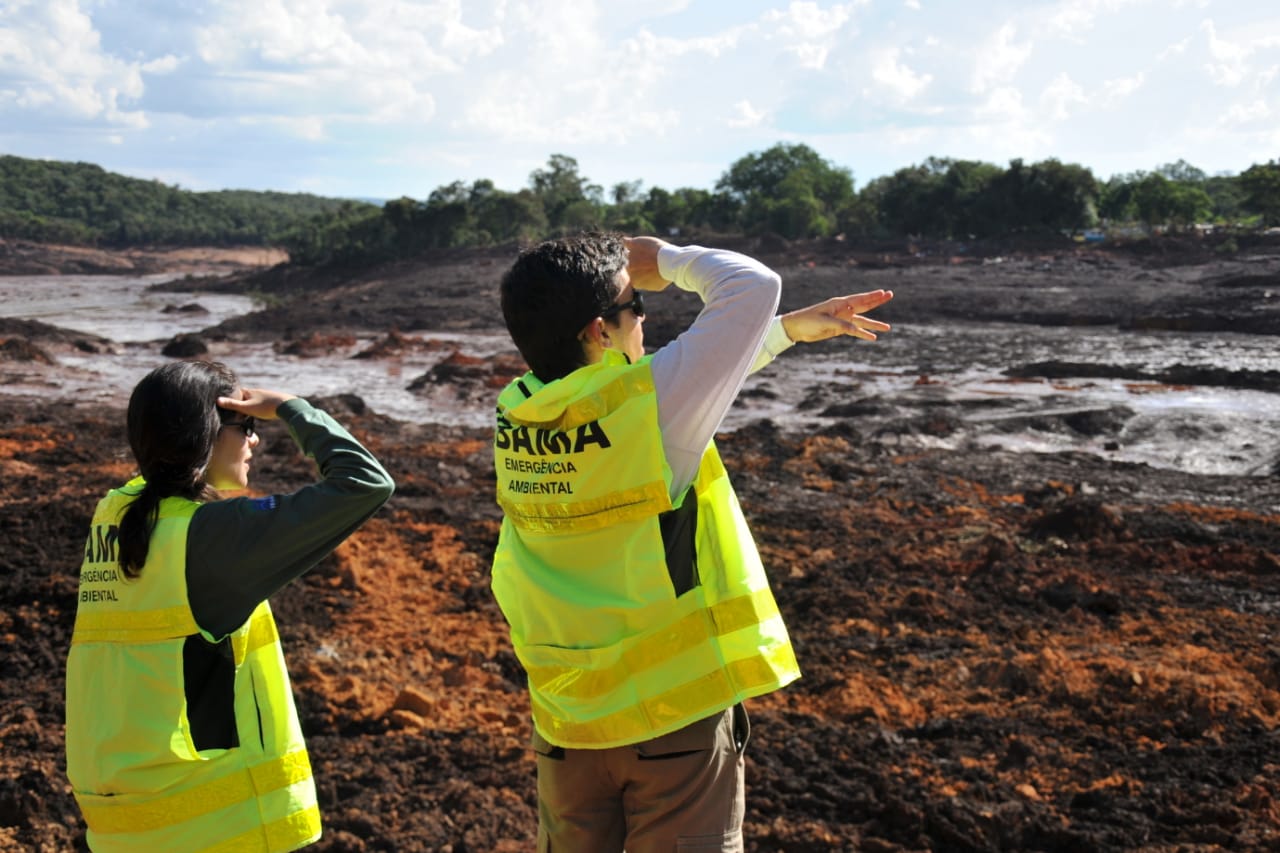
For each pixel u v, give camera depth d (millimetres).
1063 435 18953
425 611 9500
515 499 2086
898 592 9828
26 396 25000
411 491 14312
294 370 31812
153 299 75812
